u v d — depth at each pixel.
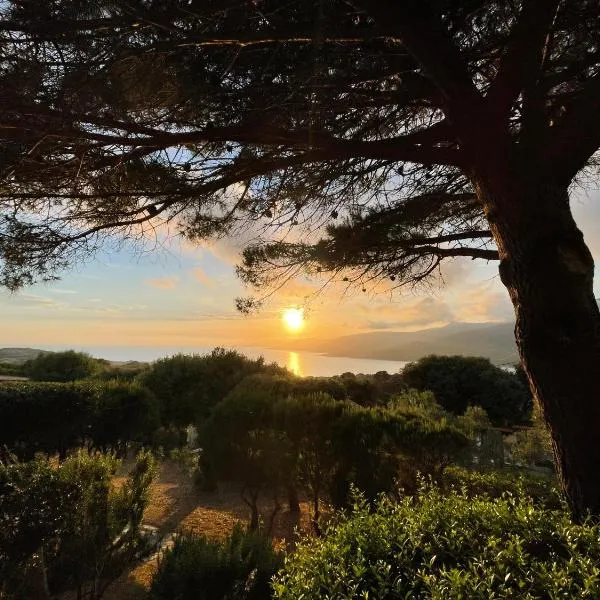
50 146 2.57
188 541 3.26
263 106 2.80
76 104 2.37
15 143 2.46
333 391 11.59
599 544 2.02
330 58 2.66
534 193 2.67
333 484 5.18
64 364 16.53
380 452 5.23
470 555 2.05
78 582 3.61
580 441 2.53
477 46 3.07
